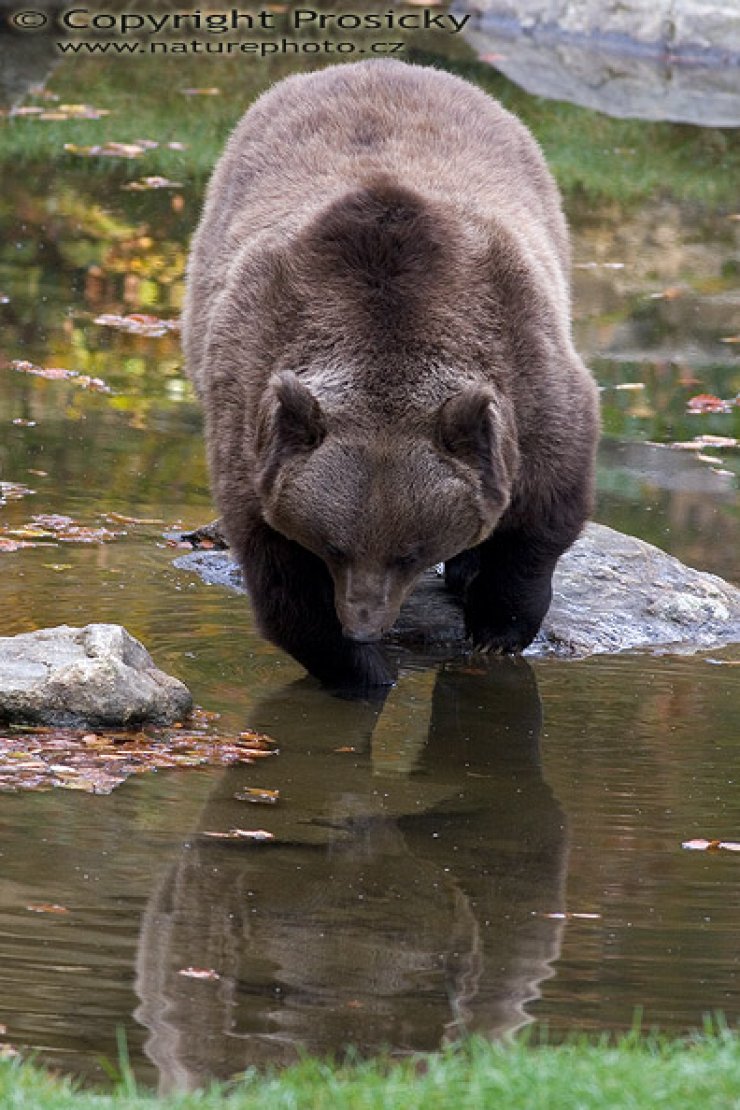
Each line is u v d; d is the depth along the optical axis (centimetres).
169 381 2136
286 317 1198
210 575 1541
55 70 3753
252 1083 753
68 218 2753
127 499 1736
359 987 866
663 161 3177
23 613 1409
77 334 2280
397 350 1151
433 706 1300
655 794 1138
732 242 2750
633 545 1578
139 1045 798
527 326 1235
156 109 3444
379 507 1119
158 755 1172
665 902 979
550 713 1288
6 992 839
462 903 971
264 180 1391
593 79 3706
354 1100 690
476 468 1140
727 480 1864
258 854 1026
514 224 1307
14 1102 689
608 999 858
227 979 870
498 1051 746
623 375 2178
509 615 1381
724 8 3828
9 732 1195
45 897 951
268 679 1338
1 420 1962
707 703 1313
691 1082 699
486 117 1460
